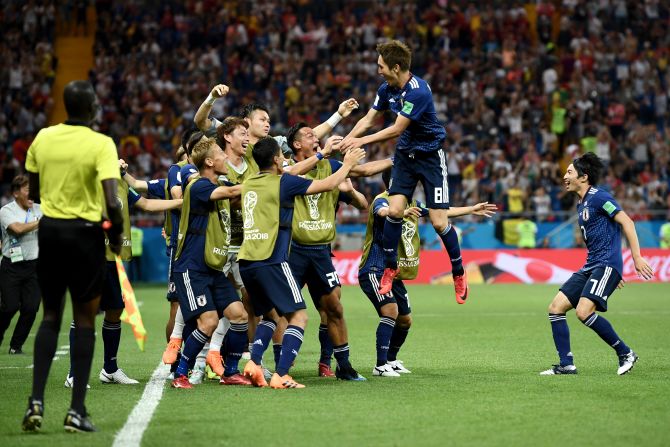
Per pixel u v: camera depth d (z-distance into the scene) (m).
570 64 75.56
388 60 19.66
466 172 65.88
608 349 26.81
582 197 22.50
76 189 15.20
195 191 19.64
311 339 31.30
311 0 80.44
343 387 19.61
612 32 78.06
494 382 20.22
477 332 32.34
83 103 15.47
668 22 80.00
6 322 27.98
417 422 15.52
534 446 13.69
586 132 71.38
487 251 60.19
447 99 72.69
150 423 15.62
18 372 23.19
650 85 74.62
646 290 52.97
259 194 19.48
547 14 80.69
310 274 20.70
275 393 18.83
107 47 75.88
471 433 14.61
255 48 76.50
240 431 14.88
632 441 14.00
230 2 78.31
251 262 19.44
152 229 61.84
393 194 20.41
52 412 16.95
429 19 78.06
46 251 15.15
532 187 65.19
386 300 21.58
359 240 60.53
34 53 76.06
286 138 22.47
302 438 14.30
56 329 15.26
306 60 75.62
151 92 72.44
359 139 19.59
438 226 20.56
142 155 67.81
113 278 20.39
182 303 19.80
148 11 78.81
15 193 28.11
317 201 20.55
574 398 17.89
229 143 21.50
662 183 66.00
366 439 14.20
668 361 23.97
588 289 21.52
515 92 72.69
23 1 77.75
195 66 73.94
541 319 37.12
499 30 78.00
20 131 70.75
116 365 20.73
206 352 21.42
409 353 26.30
